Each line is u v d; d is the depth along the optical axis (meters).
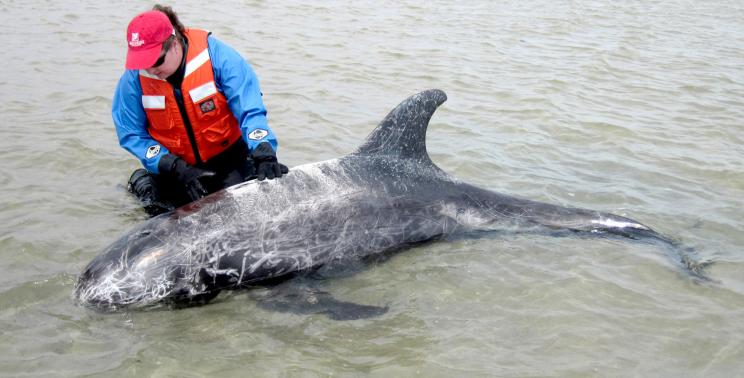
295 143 7.91
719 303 5.25
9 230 5.80
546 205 6.43
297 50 11.81
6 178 6.76
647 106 10.17
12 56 10.59
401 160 6.09
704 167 7.94
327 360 4.51
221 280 5.21
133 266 5.03
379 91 10.05
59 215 6.12
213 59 5.74
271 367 4.43
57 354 4.47
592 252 5.93
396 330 4.84
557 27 15.01
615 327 4.90
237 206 5.39
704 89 11.14
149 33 5.31
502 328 4.87
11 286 5.08
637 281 5.52
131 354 4.52
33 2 14.00
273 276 5.35
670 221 6.57
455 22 14.82
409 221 5.88
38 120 8.25
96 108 8.74
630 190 7.24
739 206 6.96
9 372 4.27
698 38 14.73
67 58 10.70
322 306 5.11
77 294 4.98
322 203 5.61
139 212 6.26
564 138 8.72
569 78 11.30
